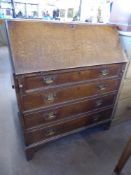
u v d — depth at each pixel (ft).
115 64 3.98
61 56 3.28
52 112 3.73
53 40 3.29
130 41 4.04
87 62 3.53
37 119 3.62
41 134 3.93
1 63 11.10
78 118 4.33
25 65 2.91
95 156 4.39
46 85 3.24
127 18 4.32
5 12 13.84
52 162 4.14
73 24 3.61
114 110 5.09
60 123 4.07
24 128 3.57
